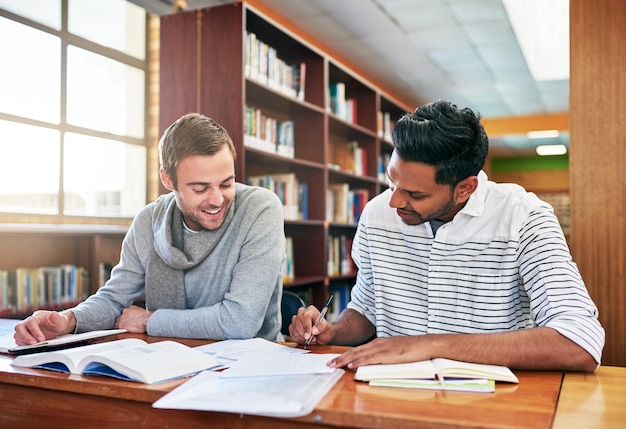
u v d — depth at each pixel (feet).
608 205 7.63
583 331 4.03
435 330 5.14
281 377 3.72
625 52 7.59
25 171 11.01
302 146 14.08
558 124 29.60
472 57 19.74
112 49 12.80
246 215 6.05
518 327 5.02
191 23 11.28
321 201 13.94
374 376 3.71
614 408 3.33
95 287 11.26
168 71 11.41
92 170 12.37
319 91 13.96
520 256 4.72
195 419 3.55
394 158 4.38
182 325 5.57
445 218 5.00
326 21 16.52
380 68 21.04
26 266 10.71
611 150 7.63
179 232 6.07
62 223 11.55
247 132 11.36
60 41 11.66
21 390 4.11
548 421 3.02
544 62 22.04
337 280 16.26
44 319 5.35
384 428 3.11
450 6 15.33
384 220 5.47
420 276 5.28
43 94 11.37
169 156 5.58
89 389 3.80
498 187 5.03
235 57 10.92
